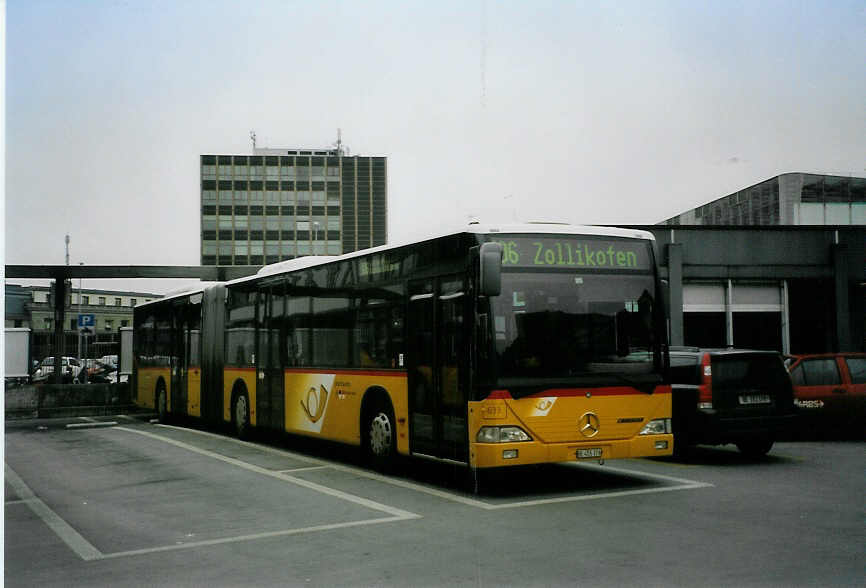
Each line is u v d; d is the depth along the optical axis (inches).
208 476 466.3
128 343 1228.5
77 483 458.6
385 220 5260.8
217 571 253.1
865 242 980.6
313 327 546.3
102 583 243.9
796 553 259.3
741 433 478.9
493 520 320.5
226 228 5147.6
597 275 390.0
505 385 363.9
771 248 978.1
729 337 972.6
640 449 384.8
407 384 428.8
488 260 352.5
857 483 406.0
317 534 302.4
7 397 1022.4
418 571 244.7
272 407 610.9
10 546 299.3
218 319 740.7
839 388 598.9
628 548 268.8
